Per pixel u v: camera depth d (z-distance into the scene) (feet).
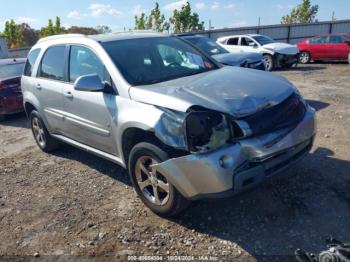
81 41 15.15
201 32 85.76
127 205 13.23
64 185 15.48
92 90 12.88
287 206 12.04
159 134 10.72
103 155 14.65
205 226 11.47
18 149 21.38
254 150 10.18
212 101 10.52
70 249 11.01
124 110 12.28
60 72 16.28
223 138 10.05
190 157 10.15
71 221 12.53
